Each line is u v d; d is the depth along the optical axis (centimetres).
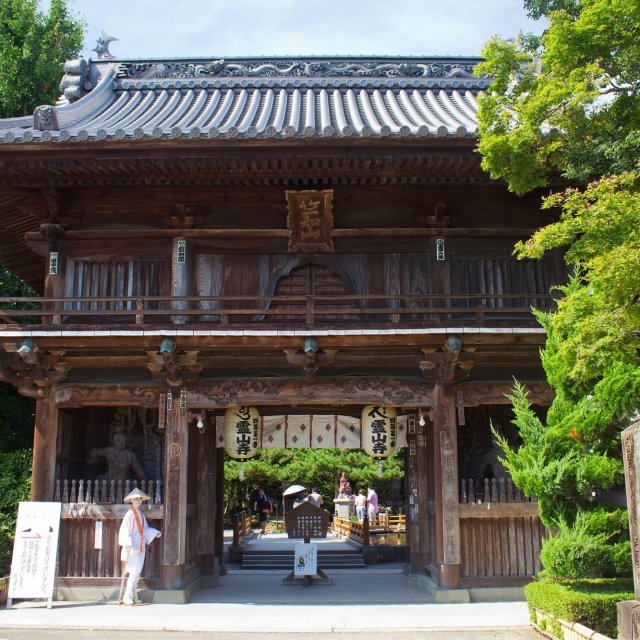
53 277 1342
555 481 934
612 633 858
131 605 1201
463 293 1369
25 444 1775
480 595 1252
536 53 1055
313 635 984
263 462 3397
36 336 1212
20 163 1198
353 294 1362
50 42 2227
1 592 1212
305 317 1364
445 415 1298
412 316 1355
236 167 1225
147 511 1279
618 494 1030
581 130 940
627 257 746
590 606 865
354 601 1270
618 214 796
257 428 1451
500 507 1280
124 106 1753
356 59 1989
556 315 889
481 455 1410
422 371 1327
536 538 1287
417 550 1574
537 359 1321
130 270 1369
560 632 901
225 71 1959
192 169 1231
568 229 844
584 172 949
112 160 1191
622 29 876
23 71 2166
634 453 742
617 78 926
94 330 1213
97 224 1376
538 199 1381
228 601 1269
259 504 3491
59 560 1270
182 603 1223
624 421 934
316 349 1227
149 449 1425
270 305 1357
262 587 1479
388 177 1269
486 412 1455
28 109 2173
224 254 1376
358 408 1677
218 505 1772
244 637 974
